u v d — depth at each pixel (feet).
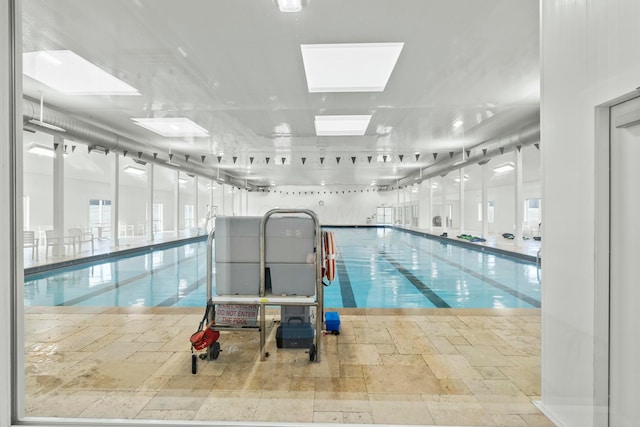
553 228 5.02
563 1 4.66
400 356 7.66
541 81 5.18
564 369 4.89
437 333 9.10
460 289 16.38
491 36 10.14
